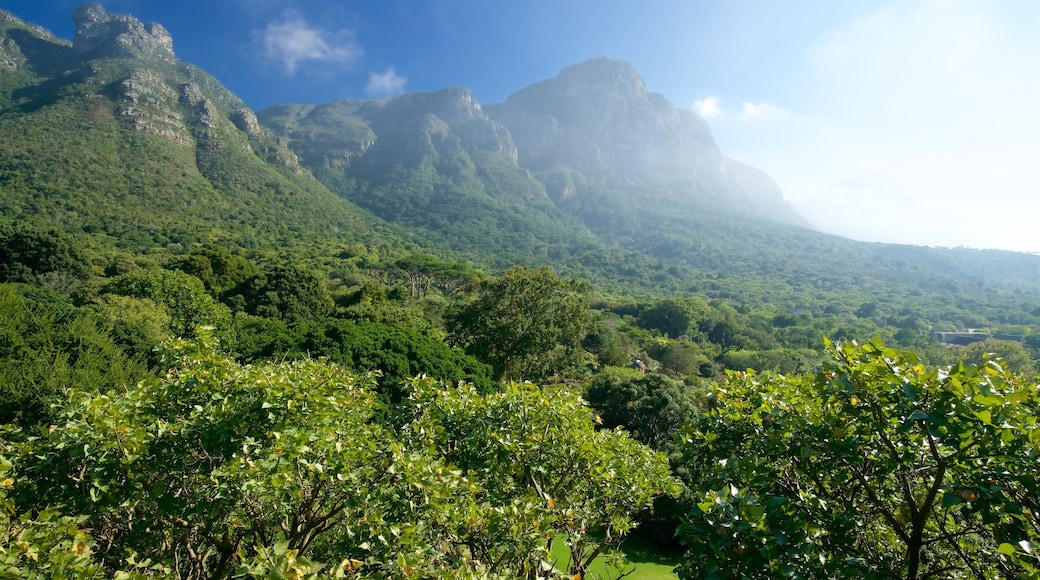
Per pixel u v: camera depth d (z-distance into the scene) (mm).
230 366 5086
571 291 23891
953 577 3561
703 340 61344
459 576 3393
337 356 13812
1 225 30969
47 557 3000
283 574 2693
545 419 6102
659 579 12562
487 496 5402
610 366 36188
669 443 18297
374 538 3992
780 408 4109
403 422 6473
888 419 3193
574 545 5992
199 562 4973
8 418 8531
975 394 2637
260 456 4215
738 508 2961
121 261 40062
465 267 56250
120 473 4191
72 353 10984
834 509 3742
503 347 22672
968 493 2682
